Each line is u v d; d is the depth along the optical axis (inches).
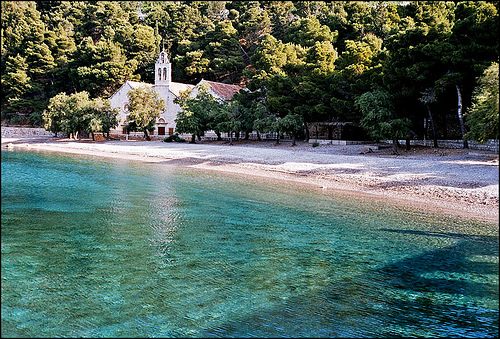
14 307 434.0
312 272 554.6
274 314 431.5
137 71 4116.6
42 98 4067.4
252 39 3941.9
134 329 394.9
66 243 658.8
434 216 880.3
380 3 2861.7
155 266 564.1
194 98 2871.6
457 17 1722.4
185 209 919.0
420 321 423.5
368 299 472.7
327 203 1006.4
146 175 1450.5
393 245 680.4
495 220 848.3
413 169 1349.7
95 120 2947.8
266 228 775.1
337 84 2124.8
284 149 2140.7
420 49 1631.4
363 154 1801.2
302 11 4060.0
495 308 454.9
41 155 2171.5
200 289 490.9
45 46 4106.8
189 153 2075.5
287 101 2301.9
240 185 1255.5
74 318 412.8
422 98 1647.4
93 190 1137.4
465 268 572.1
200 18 4630.9
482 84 1130.0
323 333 395.9
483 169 1279.5
